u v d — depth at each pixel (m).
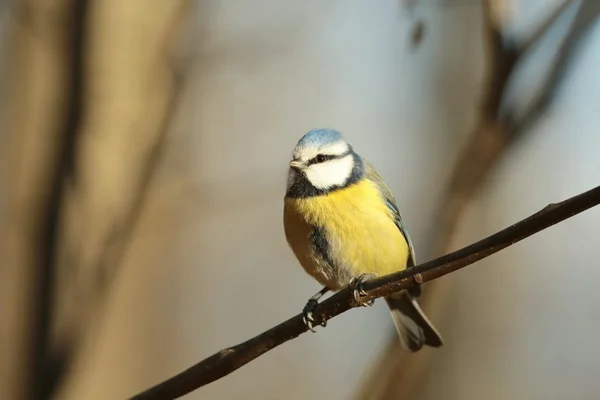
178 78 10.38
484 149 8.83
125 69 10.42
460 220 9.12
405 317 10.62
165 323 15.57
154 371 14.94
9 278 9.23
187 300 17.12
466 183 9.11
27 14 9.12
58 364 7.96
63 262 8.18
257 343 7.62
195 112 14.66
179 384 7.56
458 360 15.80
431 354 11.48
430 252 9.23
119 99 10.22
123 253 8.77
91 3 8.70
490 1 8.49
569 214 5.64
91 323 8.24
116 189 9.48
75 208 8.46
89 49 8.71
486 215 15.12
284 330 7.61
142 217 10.34
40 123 9.45
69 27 8.66
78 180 8.48
